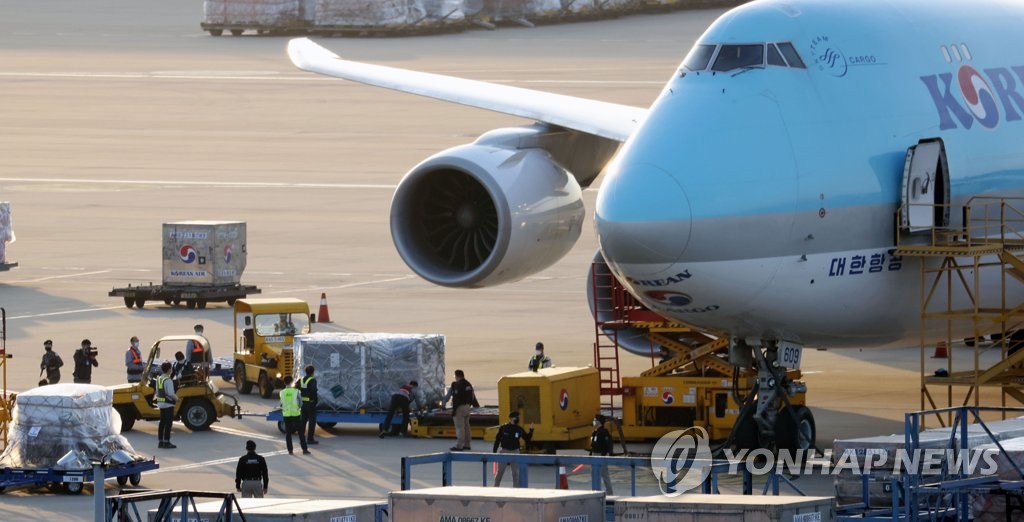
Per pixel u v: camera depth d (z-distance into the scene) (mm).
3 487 133375
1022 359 126938
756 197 117562
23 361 195250
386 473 140000
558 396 147500
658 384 149375
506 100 149500
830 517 89562
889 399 167375
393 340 159500
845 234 121250
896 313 126875
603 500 89000
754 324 123438
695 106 121375
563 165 145000
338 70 165500
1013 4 141375
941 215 126312
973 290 130250
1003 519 97938
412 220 136750
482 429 155375
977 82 131375
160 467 143625
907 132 124812
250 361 182750
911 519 95438
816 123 121562
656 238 116438
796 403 142250
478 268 133125
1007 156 131000
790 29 125000
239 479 120250
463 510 88000
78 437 133625
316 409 158375
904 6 132750
